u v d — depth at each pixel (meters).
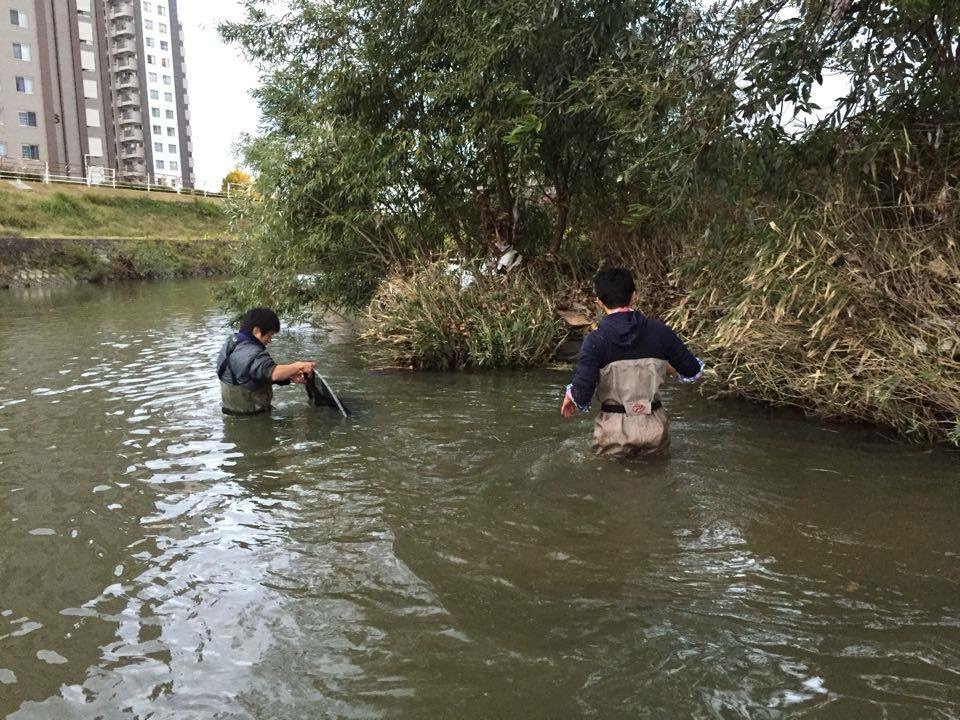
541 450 4.09
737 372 4.95
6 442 4.52
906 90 3.88
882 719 1.79
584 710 1.87
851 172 4.22
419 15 7.06
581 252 8.57
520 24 6.04
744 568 2.64
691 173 4.25
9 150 40.28
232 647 2.21
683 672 2.01
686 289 6.22
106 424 4.94
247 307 9.63
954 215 3.99
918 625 2.22
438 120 7.32
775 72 3.79
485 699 1.93
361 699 1.95
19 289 20.17
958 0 3.46
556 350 7.09
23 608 2.47
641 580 2.56
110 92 54.22
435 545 2.90
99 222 31.02
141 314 12.72
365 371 6.83
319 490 3.58
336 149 7.63
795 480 3.52
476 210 8.57
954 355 3.83
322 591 2.55
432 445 4.29
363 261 8.53
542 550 2.83
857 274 4.14
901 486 3.42
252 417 5.07
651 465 3.77
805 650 2.10
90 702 1.96
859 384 4.15
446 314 6.86
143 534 3.08
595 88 5.41
